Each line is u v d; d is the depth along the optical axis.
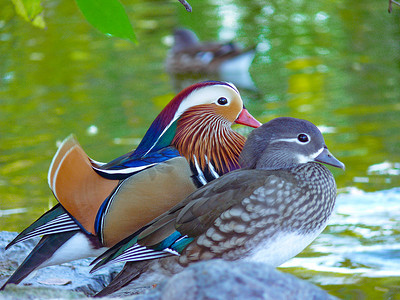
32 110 15.77
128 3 26.22
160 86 17.67
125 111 15.58
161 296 4.70
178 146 8.02
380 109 15.12
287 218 6.68
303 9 24.25
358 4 24.23
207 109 8.12
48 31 22.23
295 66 18.69
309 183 6.85
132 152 8.23
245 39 21.09
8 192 11.57
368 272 8.51
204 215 6.61
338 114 14.96
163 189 7.38
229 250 6.61
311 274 8.52
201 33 21.94
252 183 6.67
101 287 7.74
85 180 7.23
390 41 20.28
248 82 17.72
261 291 4.63
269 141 7.27
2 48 20.67
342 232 9.90
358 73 17.78
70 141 7.18
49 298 5.51
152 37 22.11
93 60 19.69
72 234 7.30
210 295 4.58
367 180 11.74
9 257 8.34
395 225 10.02
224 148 8.16
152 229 6.72
